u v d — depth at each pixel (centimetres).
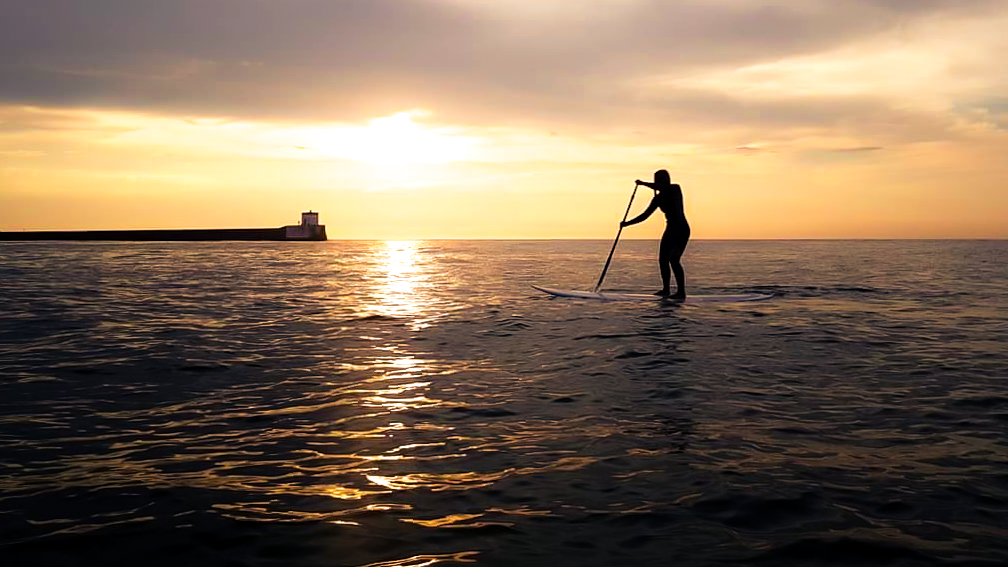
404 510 289
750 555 246
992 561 241
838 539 259
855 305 1112
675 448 370
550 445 377
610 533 266
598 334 790
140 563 242
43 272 1814
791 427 409
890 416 434
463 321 909
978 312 1019
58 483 317
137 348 679
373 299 1208
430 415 440
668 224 1166
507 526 273
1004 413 441
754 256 3894
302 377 556
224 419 429
